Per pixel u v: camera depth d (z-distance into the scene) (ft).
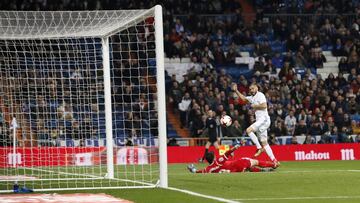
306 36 216.95
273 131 178.91
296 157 168.25
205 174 106.52
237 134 171.01
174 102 189.88
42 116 156.87
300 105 188.03
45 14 98.02
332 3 229.86
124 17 97.45
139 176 111.86
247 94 186.50
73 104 150.61
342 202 66.28
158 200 68.44
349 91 199.52
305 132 180.96
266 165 112.16
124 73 190.08
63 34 105.81
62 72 157.28
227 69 207.72
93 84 161.38
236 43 214.28
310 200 68.33
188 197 71.00
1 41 147.95
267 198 70.08
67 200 69.41
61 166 147.54
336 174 103.55
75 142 154.10
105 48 105.81
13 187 85.56
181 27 210.38
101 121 160.25
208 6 221.05
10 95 154.92
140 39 193.88
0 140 150.92
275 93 191.42
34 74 148.15
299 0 228.84
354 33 220.64
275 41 218.18
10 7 204.85
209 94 185.57
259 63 205.05
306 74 198.90
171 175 105.91
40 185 92.63
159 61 84.79
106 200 69.10
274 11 228.02
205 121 177.17
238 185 85.61
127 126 176.04
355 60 212.23
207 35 210.59
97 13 98.12
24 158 141.08
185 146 165.17
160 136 85.15
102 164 149.48
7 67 154.81
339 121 184.24
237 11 218.18
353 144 172.04
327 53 219.20
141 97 181.78
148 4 215.31
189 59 208.44
